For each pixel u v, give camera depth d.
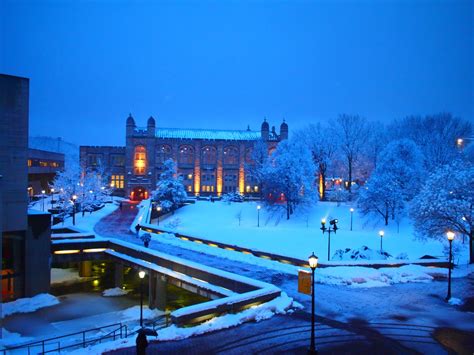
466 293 23.75
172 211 82.62
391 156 66.44
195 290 27.78
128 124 100.75
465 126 84.38
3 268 33.53
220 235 56.34
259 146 97.44
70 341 24.48
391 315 20.09
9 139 27.47
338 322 19.14
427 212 36.72
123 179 106.12
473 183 35.94
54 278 42.94
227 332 17.89
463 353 15.95
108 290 38.09
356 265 28.81
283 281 26.56
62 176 75.94
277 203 74.06
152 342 16.75
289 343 16.73
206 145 104.12
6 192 27.31
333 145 87.50
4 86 27.30
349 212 71.25
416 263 29.56
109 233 49.53
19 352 22.94
